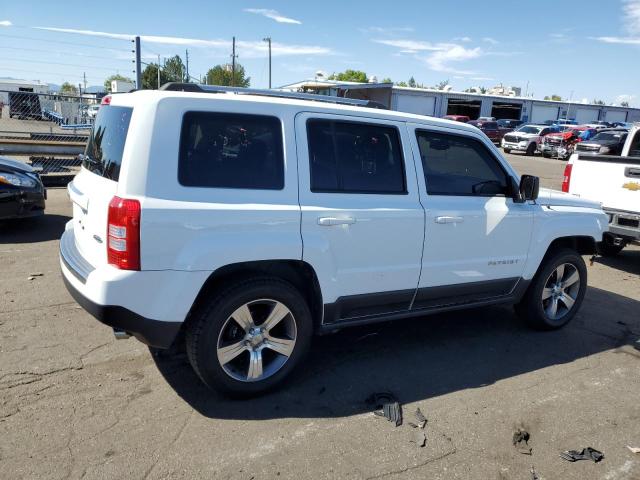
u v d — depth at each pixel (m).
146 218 2.93
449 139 4.14
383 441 3.11
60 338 4.19
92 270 3.21
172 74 45.84
